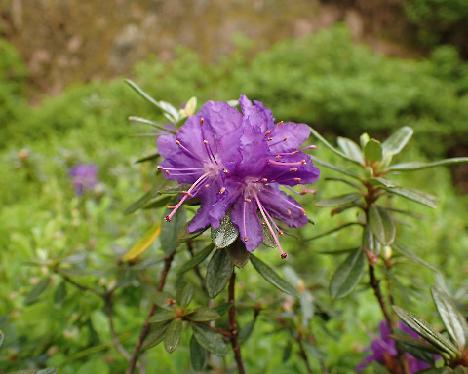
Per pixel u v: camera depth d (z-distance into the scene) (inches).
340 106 27.7
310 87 28.6
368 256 5.7
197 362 5.5
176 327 4.9
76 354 7.7
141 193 11.2
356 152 6.0
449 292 6.6
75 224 11.0
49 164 16.1
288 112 28.9
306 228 12.2
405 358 6.2
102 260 8.2
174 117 5.7
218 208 4.4
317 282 7.6
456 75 32.7
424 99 29.5
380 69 31.9
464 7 34.3
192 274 7.6
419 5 35.9
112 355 8.0
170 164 4.8
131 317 8.7
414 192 5.3
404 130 6.0
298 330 7.1
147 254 7.1
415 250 11.7
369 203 5.7
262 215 4.5
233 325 5.4
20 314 8.8
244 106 4.7
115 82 35.2
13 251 10.5
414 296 6.6
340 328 9.6
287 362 8.1
